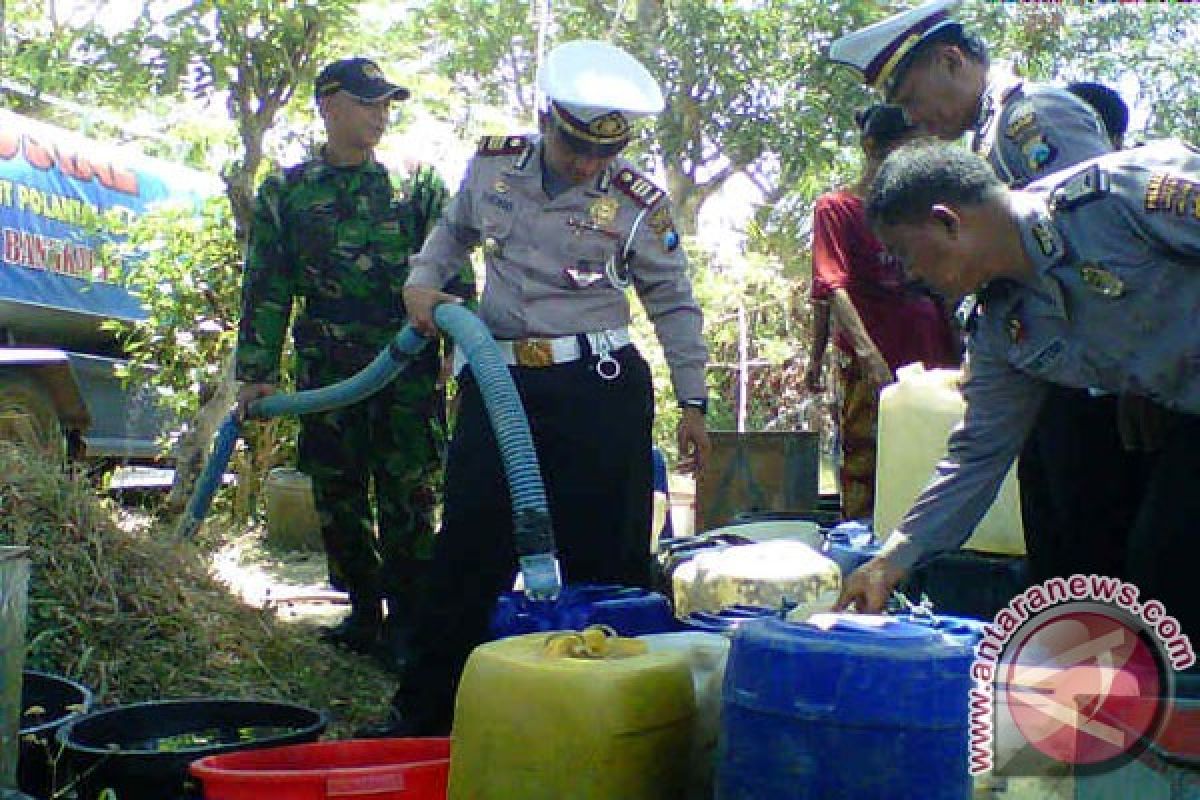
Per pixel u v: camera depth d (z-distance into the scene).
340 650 4.81
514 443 2.94
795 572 3.37
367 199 4.74
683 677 2.32
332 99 4.69
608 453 3.52
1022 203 2.51
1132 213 2.44
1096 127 3.13
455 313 3.31
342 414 4.76
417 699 3.43
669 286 3.65
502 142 3.62
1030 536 3.34
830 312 5.22
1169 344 2.48
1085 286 2.48
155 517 4.93
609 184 3.58
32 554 3.99
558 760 2.22
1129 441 2.96
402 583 4.78
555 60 3.47
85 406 7.49
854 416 5.11
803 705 2.04
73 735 2.94
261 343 4.71
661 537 5.46
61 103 9.71
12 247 7.38
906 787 2.02
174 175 9.13
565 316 3.52
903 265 2.54
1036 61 12.65
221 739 3.18
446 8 14.67
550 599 2.84
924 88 3.31
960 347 5.27
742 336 12.23
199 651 4.13
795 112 13.95
